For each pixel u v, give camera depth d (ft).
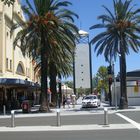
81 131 75.97
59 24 153.38
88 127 83.15
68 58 189.16
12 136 70.08
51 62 177.47
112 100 218.59
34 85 200.23
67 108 193.36
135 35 170.91
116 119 103.96
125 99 170.40
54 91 199.31
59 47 153.79
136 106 199.52
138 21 171.32
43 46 153.38
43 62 155.22
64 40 154.61
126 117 111.24
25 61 232.73
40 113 147.23
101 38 175.32
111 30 172.86
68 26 154.61
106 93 303.48
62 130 78.95
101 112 144.05
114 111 147.13
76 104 258.57
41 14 152.76
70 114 134.82
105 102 277.85
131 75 237.86
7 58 186.39
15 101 188.44
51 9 153.99
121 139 61.36
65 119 109.50
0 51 176.86
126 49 172.14
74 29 155.53
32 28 151.94
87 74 299.17
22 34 152.05
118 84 214.07
